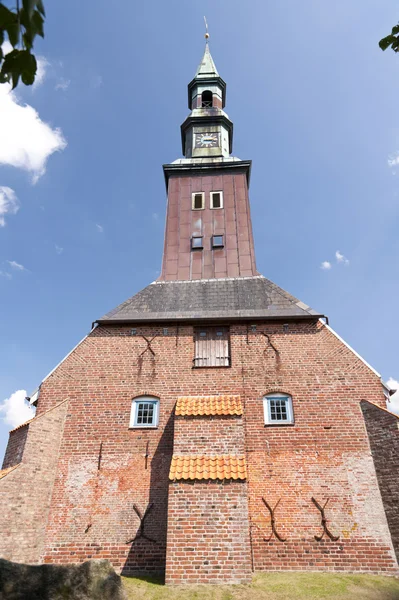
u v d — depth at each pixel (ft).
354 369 48.80
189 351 51.70
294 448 44.73
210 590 33.63
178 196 73.41
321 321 52.85
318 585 34.47
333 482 42.70
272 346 51.24
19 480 41.75
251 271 63.93
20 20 9.87
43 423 45.88
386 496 41.34
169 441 45.83
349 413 46.29
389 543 39.50
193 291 60.13
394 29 18.21
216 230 68.74
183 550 36.14
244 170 75.31
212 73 93.91
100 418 47.73
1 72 10.66
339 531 40.40
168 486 40.68
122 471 44.50
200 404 46.09
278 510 41.70
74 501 43.16
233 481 38.78
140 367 50.75
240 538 36.42
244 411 47.21
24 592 28.45
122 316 54.39
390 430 43.57
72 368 50.98
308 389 48.06
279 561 39.40
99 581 30.37
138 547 40.73
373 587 34.68
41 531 41.55
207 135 83.25
